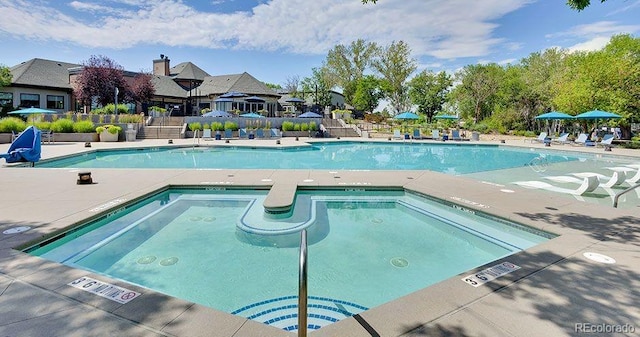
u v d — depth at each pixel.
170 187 7.32
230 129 24.48
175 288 3.59
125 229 5.23
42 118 20.11
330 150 19.39
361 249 4.71
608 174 10.93
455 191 7.07
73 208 5.29
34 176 8.02
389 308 2.56
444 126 33.81
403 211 6.54
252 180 7.85
